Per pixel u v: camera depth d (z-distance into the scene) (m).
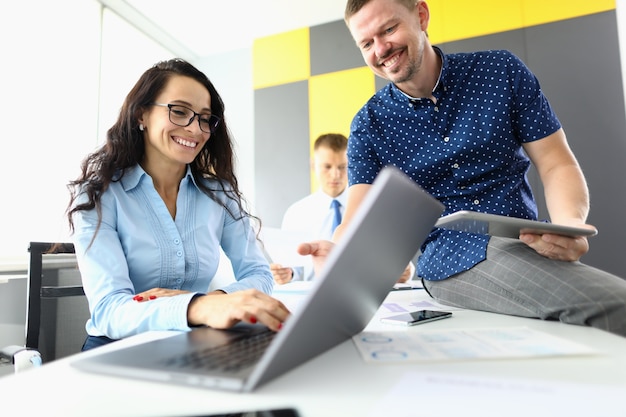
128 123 1.11
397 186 0.39
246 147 3.76
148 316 0.67
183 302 0.64
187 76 1.16
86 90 2.94
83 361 0.39
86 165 1.08
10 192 2.32
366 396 0.32
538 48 2.78
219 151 1.32
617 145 2.56
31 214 2.43
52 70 2.66
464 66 1.10
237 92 3.85
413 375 0.36
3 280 1.91
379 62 1.15
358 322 0.53
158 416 0.29
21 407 0.30
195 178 1.26
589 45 2.66
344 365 0.40
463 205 1.08
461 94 1.09
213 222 1.22
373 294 0.53
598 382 0.33
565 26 2.72
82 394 0.33
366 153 1.21
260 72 3.63
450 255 0.94
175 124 1.11
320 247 0.87
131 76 3.43
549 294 0.69
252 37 3.67
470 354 0.42
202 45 3.79
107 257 0.91
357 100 3.29
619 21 2.59
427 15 1.18
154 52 3.71
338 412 0.29
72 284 1.31
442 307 0.91
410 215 0.48
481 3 2.93
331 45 3.41
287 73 3.54
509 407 0.29
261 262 1.31
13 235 2.32
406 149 1.16
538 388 0.32
